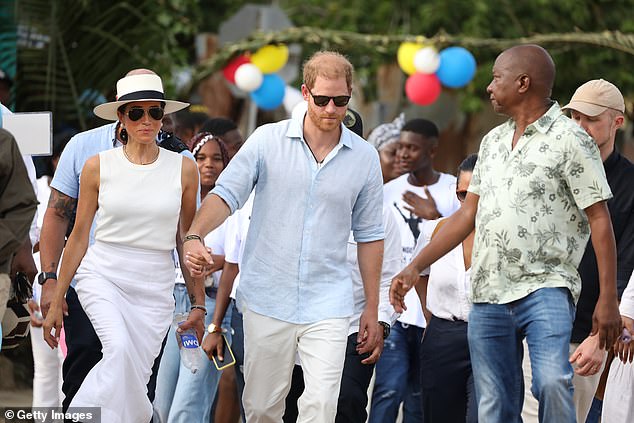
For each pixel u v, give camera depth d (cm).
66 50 2339
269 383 1270
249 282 1255
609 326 1192
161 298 1280
